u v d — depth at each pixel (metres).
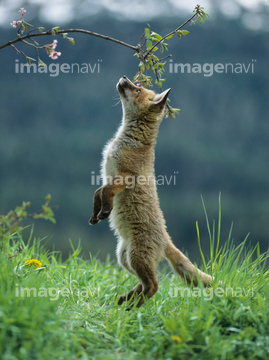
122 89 11.57
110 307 8.80
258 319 7.35
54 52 9.34
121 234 10.75
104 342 7.18
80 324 7.71
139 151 11.07
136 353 6.79
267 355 6.67
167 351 6.72
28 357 5.89
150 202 10.55
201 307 7.51
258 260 9.89
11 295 6.84
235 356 6.69
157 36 9.91
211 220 46.22
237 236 44.81
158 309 8.34
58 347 6.43
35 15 60.03
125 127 11.37
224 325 7.37
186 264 10.21
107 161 11.15
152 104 11.18
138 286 10.02
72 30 9.44
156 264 10.27
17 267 8.76
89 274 10.90
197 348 6.71
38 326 6.36
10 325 6.19
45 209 7.06
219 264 9.66
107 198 10.06
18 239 12.88
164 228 10.68
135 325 7.77
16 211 7.09
